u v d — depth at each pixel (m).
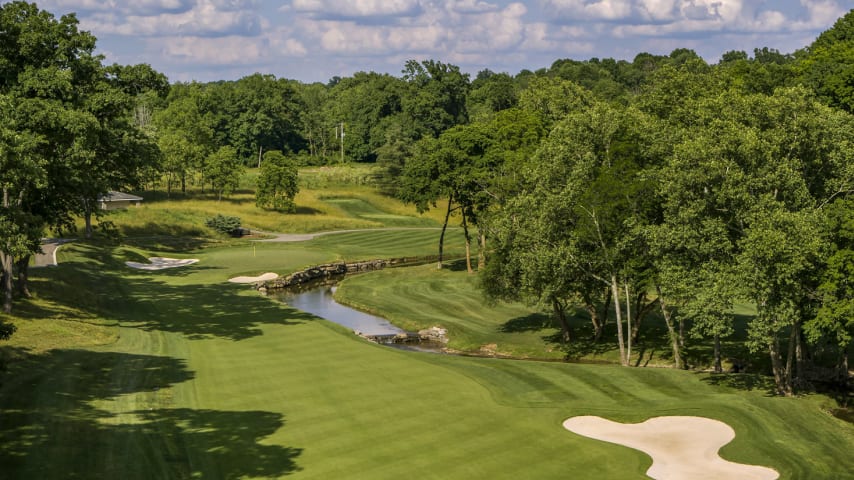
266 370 38.53
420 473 25.41
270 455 26.64
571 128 44.78
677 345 47.66
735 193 35.22
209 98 191.75
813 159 36.66
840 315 33.19
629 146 43.50
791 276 33.47
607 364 47.03
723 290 34.81
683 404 33.31
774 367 37.72
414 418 31.22
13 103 41.34
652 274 43.22
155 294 62.41
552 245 45.28
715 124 38.47
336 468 25.66
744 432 29.94
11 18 45.03
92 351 40.03
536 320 59.47
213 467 25.36
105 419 29.17
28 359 36.28
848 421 34.22
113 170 53.72
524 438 29.00
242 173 157.38
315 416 31.17
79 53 47.91
